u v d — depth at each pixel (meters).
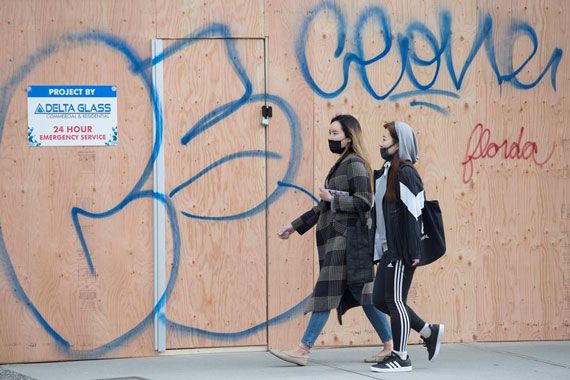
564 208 11.92
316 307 10.20
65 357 11.00
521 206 11.91
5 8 10.88
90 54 11.03
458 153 11.81
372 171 10.66
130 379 9.78
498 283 11.87
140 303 11.12
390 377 9.77
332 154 11.49
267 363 10.64
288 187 11.40
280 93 11.38
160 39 11.15
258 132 11.35
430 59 11.76
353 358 10.95
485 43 11.84
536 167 11.93
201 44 11.23
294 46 11.43
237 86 11.31
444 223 11.78
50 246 10.98
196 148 11.21
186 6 11.19
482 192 11.84
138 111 11.11
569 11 11.92
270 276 11.35
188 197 11.20
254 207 11.34
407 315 9.93
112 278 11.07
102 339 11.06
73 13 11.00
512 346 11.69
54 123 10.97
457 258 11.80
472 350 11.41
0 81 10.87
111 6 11.05
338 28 11.54
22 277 10.93
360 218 10.15
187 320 11.22
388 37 11.66
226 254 11.29
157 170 11.10
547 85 11.90
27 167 10.93
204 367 10.45
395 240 9.84
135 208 11.12
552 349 11.49
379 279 10.05
